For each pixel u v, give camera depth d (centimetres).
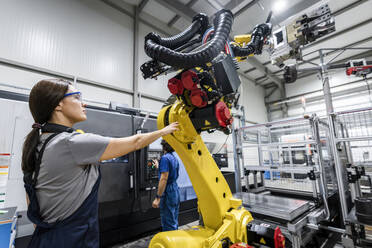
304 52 647
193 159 105
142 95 448
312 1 414
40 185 70
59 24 349
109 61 408
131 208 246
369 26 522
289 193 303
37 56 317
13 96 194
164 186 218
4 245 119
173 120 102
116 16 436
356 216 196
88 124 225
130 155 249
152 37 93
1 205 166
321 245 240
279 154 320
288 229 169
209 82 89
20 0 312
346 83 686
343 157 282
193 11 467
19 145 185
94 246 76
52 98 76
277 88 869
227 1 454
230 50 112
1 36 288
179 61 78
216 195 110
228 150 599
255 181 313
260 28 145
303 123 263
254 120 807
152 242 110
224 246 101
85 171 78
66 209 72
